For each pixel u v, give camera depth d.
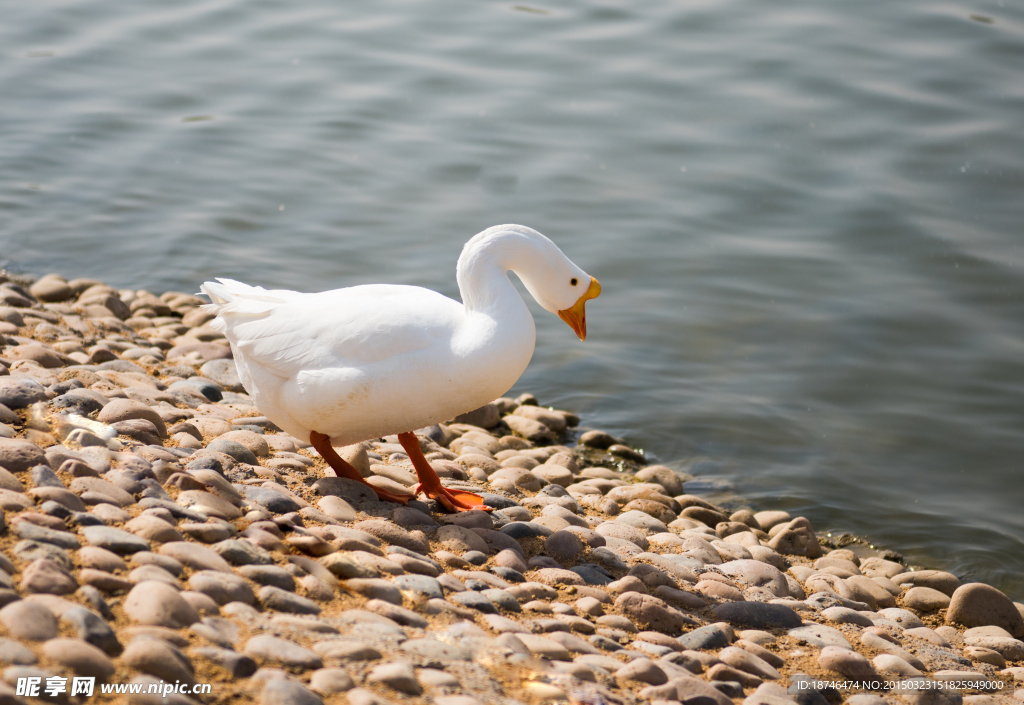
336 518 4.28
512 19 13.91
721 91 11.98
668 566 4.61
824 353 8.07
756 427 7.28
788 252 9.35
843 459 6.96
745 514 6.17
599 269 9.06
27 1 14.53
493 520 4.81
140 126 11.34
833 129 11.16
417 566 3.88
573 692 3.09
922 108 11.41
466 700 2.85
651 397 7.61
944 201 10.00
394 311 4.47
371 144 11.10
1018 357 7.98
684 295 8.77
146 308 8.00
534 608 3.81
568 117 11.62
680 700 3.28
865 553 6.02
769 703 3.35
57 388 5.07
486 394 4.55
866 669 3.88
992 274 8.99
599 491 6.07
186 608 3.00
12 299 7.35
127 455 4.12
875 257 9.30
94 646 2.68
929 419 7.35
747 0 14.04
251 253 9.10
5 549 3.12
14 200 9.69
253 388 4.67
